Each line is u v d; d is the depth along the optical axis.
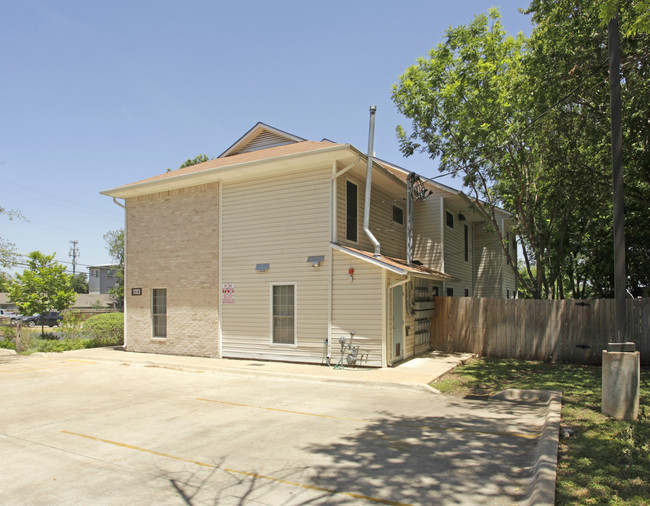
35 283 21.44
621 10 8.63
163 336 15.88
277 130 17.73
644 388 9.12
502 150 14.88
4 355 17.17
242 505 4.34
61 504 4.41
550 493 4.16
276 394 9.60
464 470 5.14
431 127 16.56
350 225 13.64
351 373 11.23
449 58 16.09
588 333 13.04
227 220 14.57
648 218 14.80
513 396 9.01
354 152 12.12
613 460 5.18
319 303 12.79
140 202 16.55
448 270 19.02
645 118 10.62
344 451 5.85
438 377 10.75
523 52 15.58
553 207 15.70
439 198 18.05
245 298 14.04
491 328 14.51
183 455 5.79
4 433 6.86
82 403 8.91
